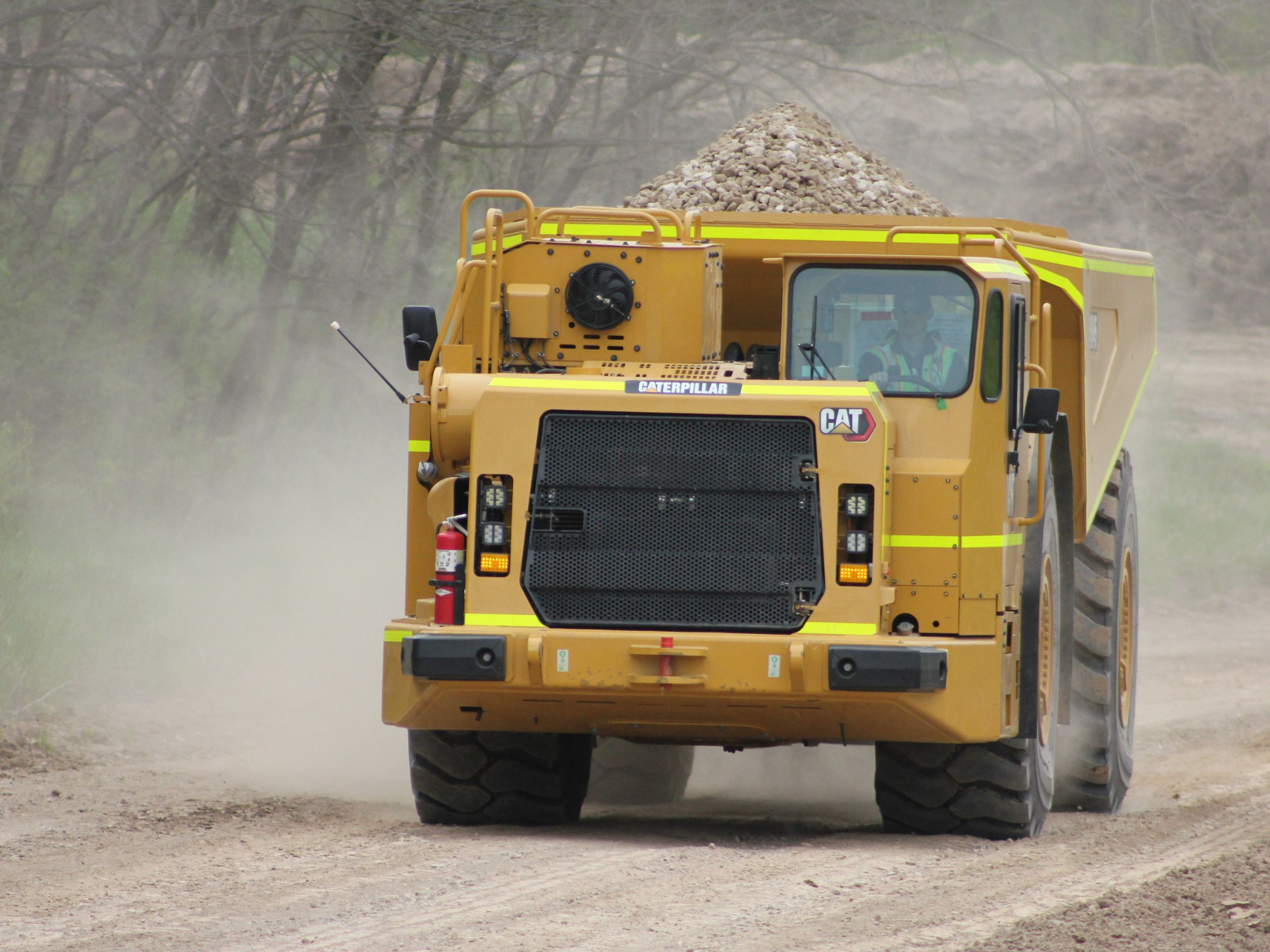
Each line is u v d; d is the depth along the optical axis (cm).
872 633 3028
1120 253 4372
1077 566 4134
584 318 3369
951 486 3136
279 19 7694
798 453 3056
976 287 3225
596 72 8400
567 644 3028
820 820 3731
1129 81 15138
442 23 7631
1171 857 3105
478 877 2788
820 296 3294
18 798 3534
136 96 7469
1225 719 5297
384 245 8144
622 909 2572
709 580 3058
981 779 3297
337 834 3200
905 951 2350
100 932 2416
